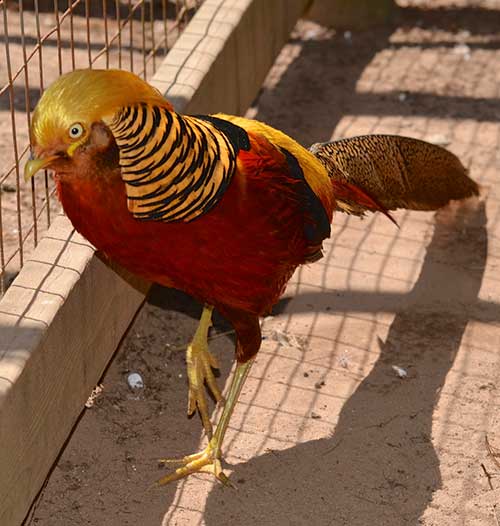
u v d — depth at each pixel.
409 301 5.07
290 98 6.86
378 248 5.45
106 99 2.96
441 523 3.88
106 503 3.98
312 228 3.88
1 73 6.63
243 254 3.53
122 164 3.07
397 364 4.68
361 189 4.55
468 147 6.32
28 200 5.52
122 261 3.51
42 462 3.67
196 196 3.27
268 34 6.27
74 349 3.85
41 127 2.96
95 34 7.17
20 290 3.73
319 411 4.42
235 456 4.19
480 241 5.50
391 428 4.32
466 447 4.23
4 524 3.40
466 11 8.07
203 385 4.41
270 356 4.72
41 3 7.51
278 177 3.62
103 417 4.39
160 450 4.25
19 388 3.37
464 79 7.12
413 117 6.66
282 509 3.95
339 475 4.10
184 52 5.30
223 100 5.53
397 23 7.86
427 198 5.07
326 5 7.69
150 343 4.84
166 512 3.95
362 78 7.12
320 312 5.00
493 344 4.80
